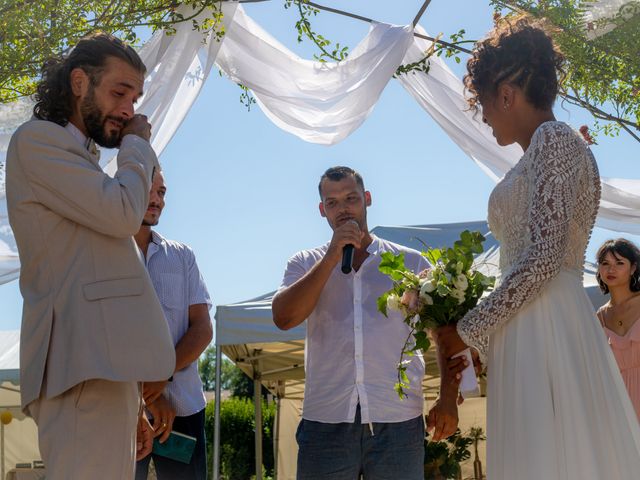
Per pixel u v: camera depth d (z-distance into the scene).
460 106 5.49
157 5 4.78
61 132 2.58
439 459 9.82
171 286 4.02
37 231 2.53
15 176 2.56
